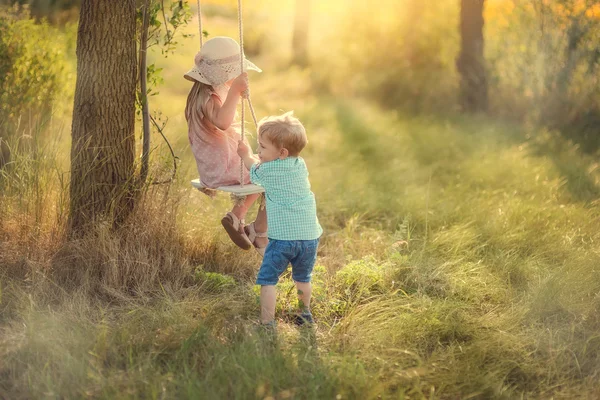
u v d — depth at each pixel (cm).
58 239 454
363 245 551
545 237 530
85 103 443
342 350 367
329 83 1476
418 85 1269
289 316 415
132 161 465
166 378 315
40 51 687
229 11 2561
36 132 512
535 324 398
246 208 425
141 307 403
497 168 753
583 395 324
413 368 337
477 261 496
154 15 459
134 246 455
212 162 414
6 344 349
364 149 910
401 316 393
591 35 916
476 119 1060
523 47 1004
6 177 482
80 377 318
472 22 1118
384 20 1441
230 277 461
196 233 503
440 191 689
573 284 434
